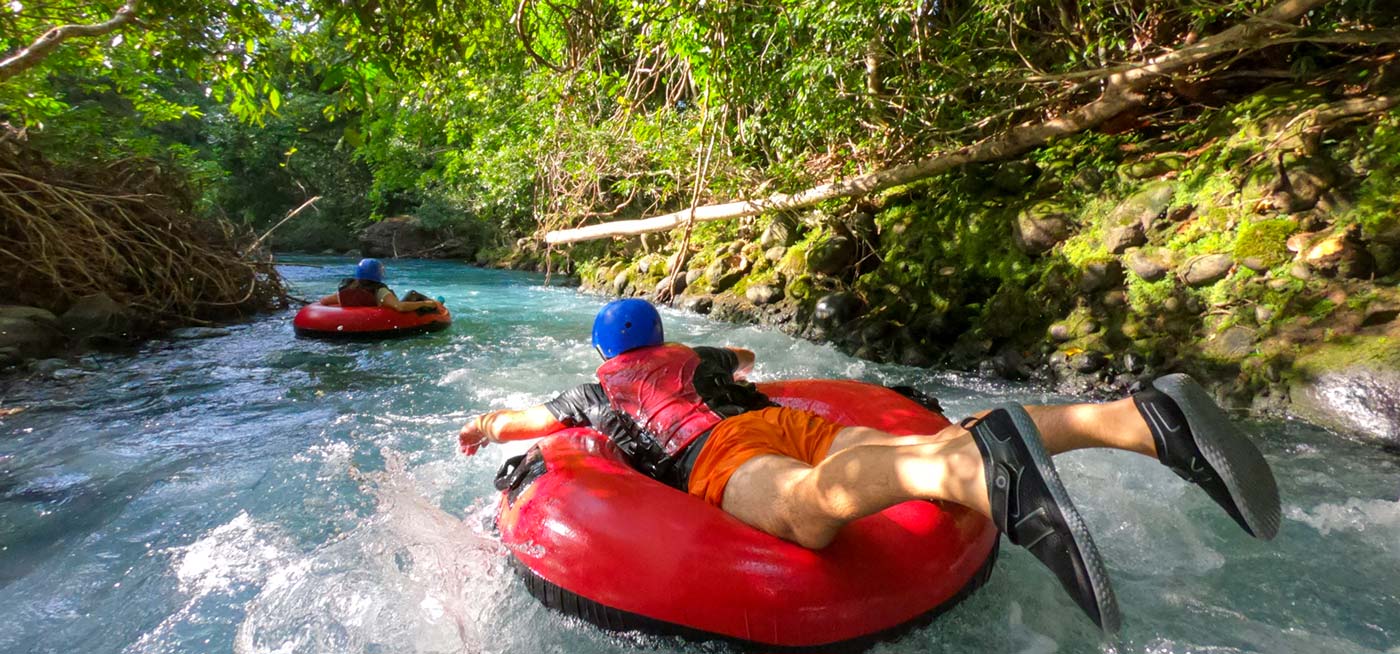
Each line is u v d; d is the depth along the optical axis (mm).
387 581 2490
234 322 8594
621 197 12406
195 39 4246
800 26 5844
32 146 8000
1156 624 2158
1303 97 5023
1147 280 5066
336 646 2152
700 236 9992
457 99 12148
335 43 4727
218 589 2475
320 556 2670
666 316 8484
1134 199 5285
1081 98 6629
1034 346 5422
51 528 2955
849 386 3133
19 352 5973
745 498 2137
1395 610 2199
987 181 6688
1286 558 2520
